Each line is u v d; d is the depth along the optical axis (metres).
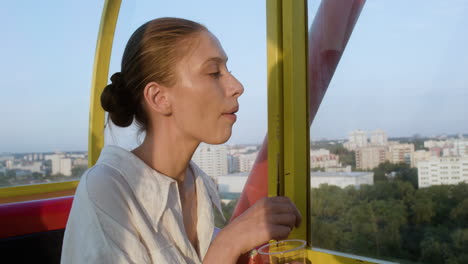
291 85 1.33
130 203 0.75
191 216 0.94
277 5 1.36
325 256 1.25
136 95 0.86
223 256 0.73
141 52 0.83
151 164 0.86
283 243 0.97
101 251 0.68
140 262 0.70
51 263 1.56
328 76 1.31
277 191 1.30
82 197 0.72
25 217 1.51
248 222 0.77
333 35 1.29
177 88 0.81
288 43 1.34
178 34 0.80
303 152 1.35
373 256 1.21
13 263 1.46
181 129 0.83
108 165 0.79
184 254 0.81
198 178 0.97
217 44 0.84
